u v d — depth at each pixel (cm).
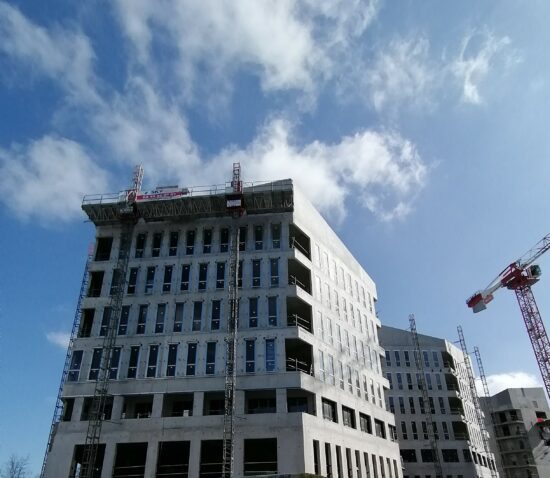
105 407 4434
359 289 6556
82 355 4500
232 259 4822
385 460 5688
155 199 5019
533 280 10144
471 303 11338
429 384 9569
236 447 3938
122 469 4194
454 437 9038
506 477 11506
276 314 4556
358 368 5697
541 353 9794
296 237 5441
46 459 4062
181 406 4444
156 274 4859
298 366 4934
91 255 5078
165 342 4475
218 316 4584
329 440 4409
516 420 11644
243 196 4975
